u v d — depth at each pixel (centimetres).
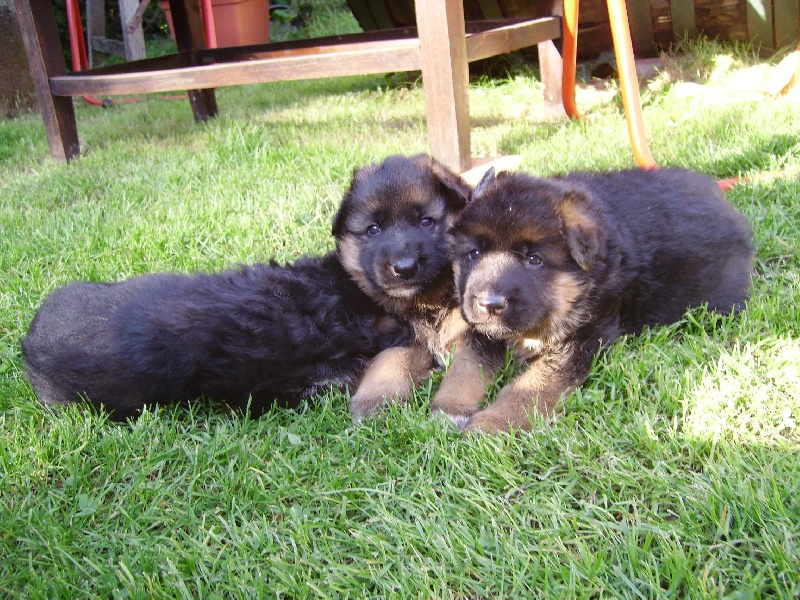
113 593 42
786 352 56
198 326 57
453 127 92
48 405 58
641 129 88
